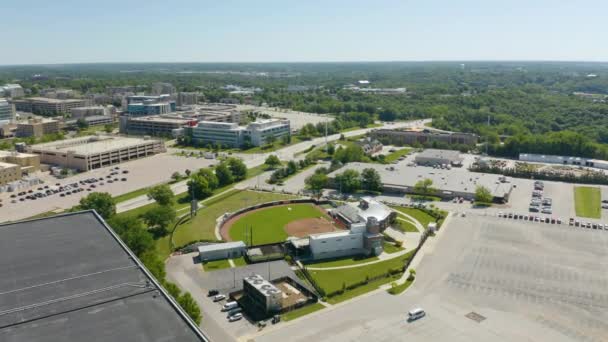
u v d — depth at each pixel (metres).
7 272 86.25
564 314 136.38
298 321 132.25
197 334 66.94
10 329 67.62
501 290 150.75
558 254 178.88
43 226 110.62
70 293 78.62
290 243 183.88
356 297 146.75
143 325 69.19
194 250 182.25
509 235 199.50
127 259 92.38
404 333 126.19
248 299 144.25
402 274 162.88
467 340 123.31
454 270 165.50
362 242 184.88
